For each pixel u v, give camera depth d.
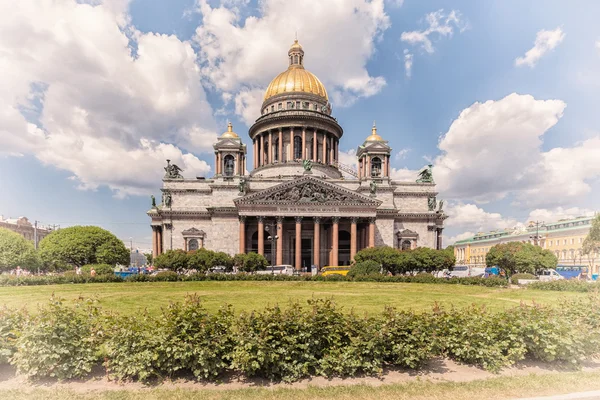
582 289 43.09
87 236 90.62
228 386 12.84
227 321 13.70
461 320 15.47
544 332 14.67
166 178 94.38
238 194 89.38
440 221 101.56
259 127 110.44
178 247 91.00
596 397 11.95
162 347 12.84
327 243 92.81
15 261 75.31
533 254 73.94
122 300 34.09
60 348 13.11
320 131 108.31
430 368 14.55
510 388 12.71
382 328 14.01
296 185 83.56
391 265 69.75
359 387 12.70
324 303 15.14
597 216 81.56
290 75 113.06
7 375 13.61
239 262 72.75
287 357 13.16
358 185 96.62
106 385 12.95
